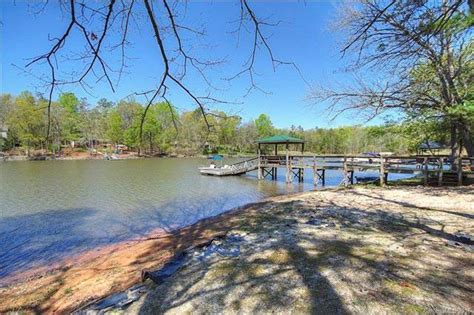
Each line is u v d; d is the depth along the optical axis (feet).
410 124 39.88
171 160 135.03
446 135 45.03
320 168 52.26
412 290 9.37
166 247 19.22
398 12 10.61
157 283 11.68
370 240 14.79
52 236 23.85
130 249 20.04
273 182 60.90
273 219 21.91
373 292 9.37
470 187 32.22
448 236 14.94
